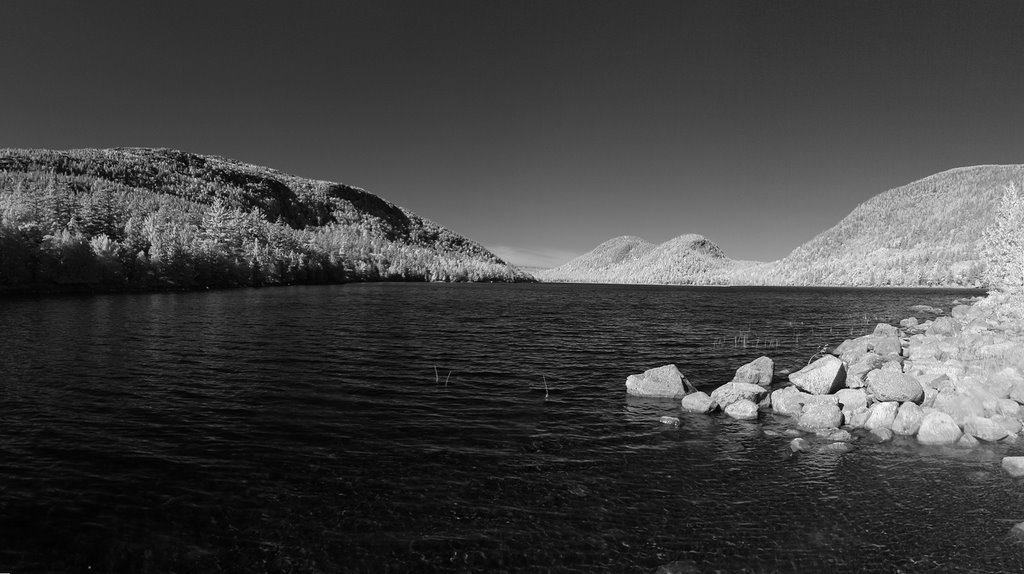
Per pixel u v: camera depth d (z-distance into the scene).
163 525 11.50
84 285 88.25
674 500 12.88
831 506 12.62
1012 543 11.02
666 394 23.14
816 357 34.22
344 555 10.46
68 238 88.62
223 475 14.12
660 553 10.62
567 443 16.95
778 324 57.97
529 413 20.52
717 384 26.58
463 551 10.62
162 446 16.20
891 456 15.67
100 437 16.89
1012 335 35.31
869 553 10.68
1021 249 52.00
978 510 12.41
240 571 9.94
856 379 21.62
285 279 146.25
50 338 36.56
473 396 23.20
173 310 59.47
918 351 29.59
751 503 12.76
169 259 104.06
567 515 12.10
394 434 17.72
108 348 32.94
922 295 149.12
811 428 18.23
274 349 34.09
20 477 13.76
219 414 19.62
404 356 32.94
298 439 17.06
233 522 11.66
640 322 59.03
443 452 16.03
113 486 13.34
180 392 22.61
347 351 34.22
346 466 14.84
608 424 19.03
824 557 10.54
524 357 33.75
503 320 59.19
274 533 11.24
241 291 105.19
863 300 118.31
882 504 12.71
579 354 35.34
